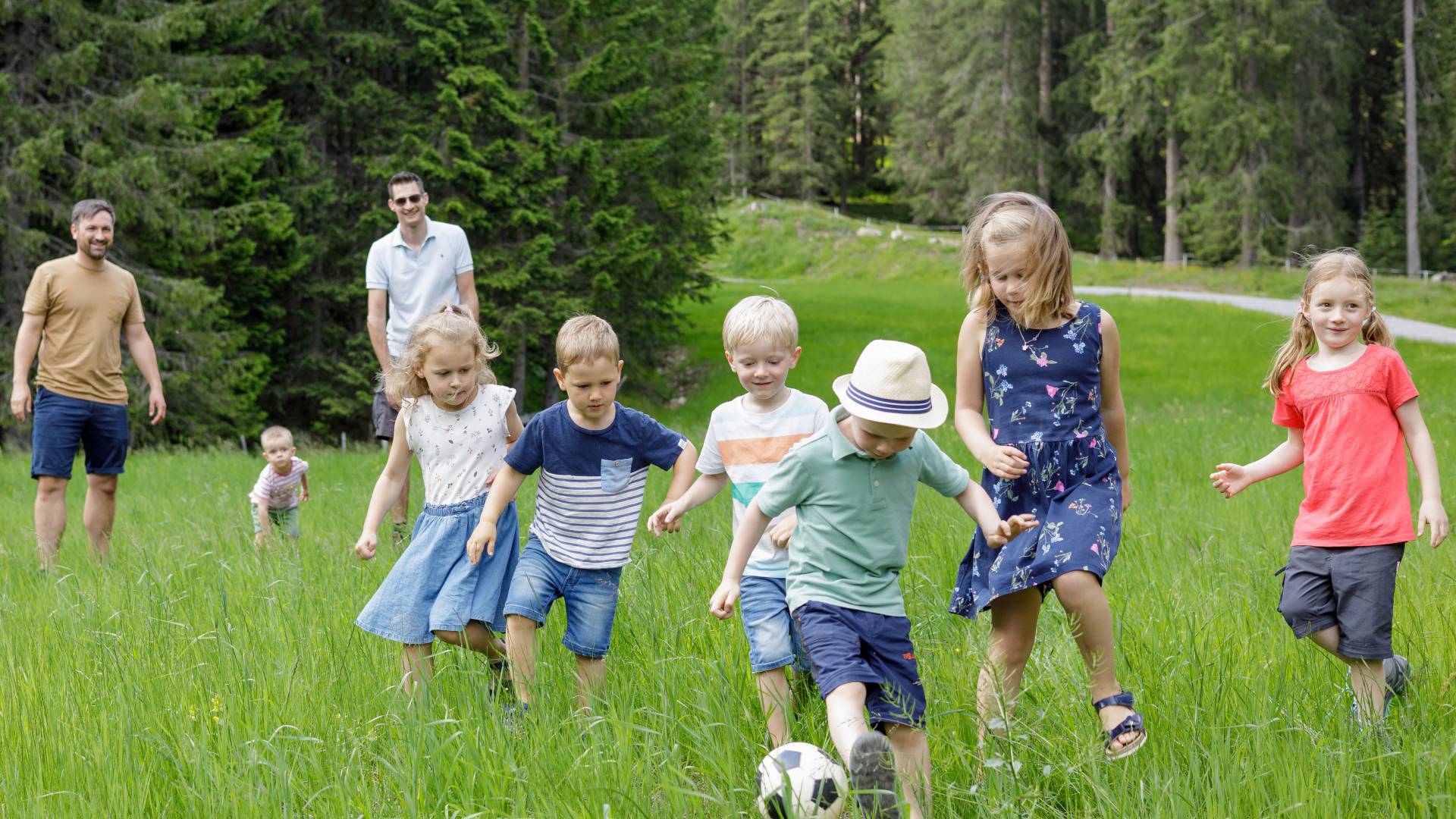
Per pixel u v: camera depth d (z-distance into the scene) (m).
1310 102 47.34
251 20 18.77
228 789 3.17
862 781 2.86
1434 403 18.55
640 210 25.31
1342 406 4.04
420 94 21.53
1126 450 3.91
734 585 3.56
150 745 3.44
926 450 3.56
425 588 4.29
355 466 12.09
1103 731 3.42
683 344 34.47
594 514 4.16
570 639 4.15
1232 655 4.03
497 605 4.27
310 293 20.80
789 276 56.53
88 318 7.18
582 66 22.23
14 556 7.01
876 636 3.42
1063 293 3.71
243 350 20.78
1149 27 50.28
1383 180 56.78
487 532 4.18
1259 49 44.38
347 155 22.23
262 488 7.55
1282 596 4.09
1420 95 48.94
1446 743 3.25
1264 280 44.19
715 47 31.22
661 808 3.12
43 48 17.28
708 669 3.95
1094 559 3.44
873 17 79.44
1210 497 8.30
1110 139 52.78
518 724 3.66
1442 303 38.88
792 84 72.50
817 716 3.73
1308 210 47.78
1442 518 3.86
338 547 6.96
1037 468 3.68
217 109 18.70
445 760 3.32
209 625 4.76
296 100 21.98
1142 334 33.03
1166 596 4.96
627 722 3.38
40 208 17.00
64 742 3.49
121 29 17.34
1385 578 3.85
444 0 20.59
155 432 18.31
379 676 4.14
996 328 3.81
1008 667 3.73
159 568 5.84
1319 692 3.87
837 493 3.45
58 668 4.21
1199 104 45.50
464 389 4.42
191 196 18.67
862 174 83.31
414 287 7.43
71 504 9.93
